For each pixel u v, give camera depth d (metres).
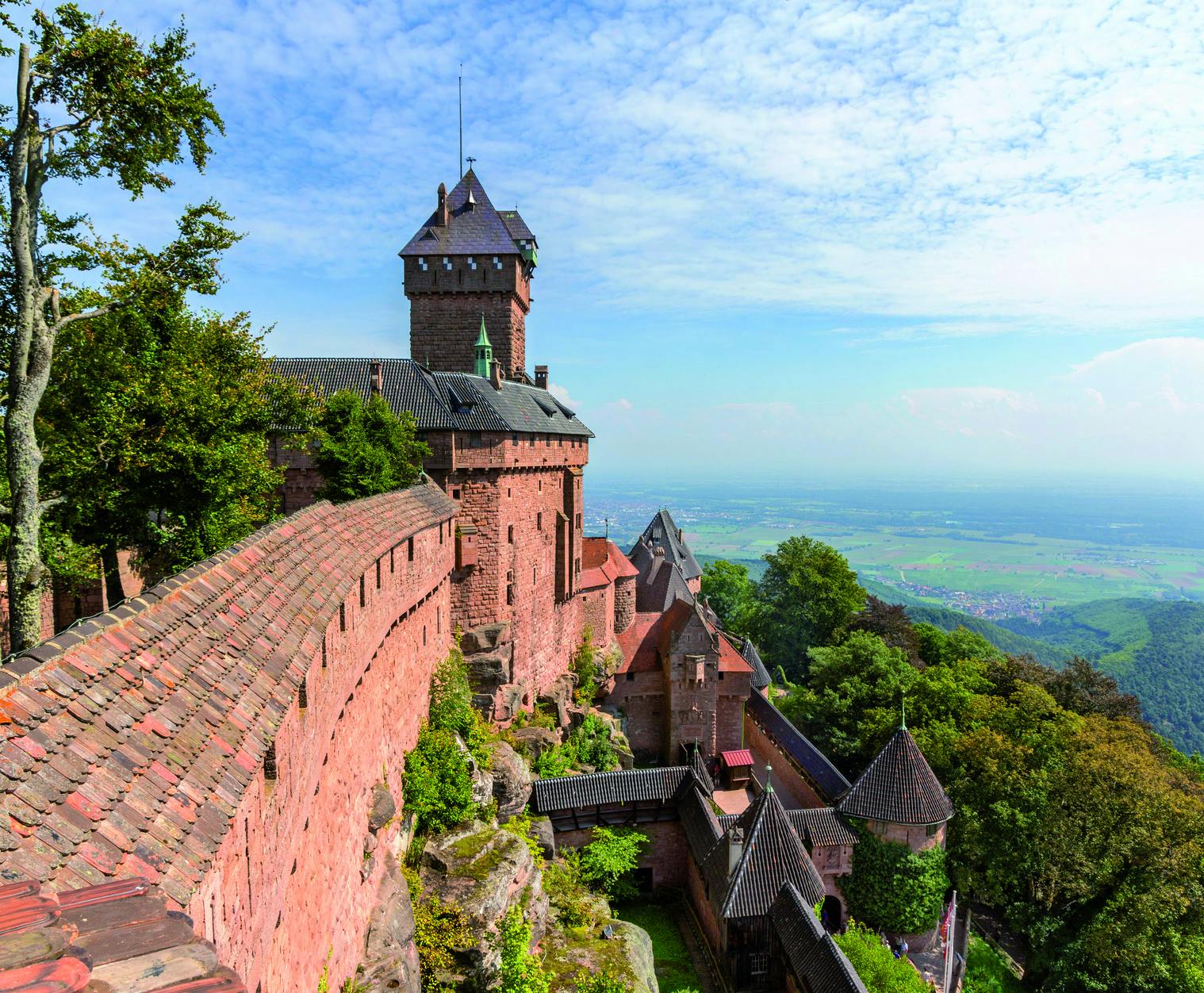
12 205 16.31
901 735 42.38
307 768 13.51
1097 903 42.75
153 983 4.20
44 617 27.31
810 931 31.55
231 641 11.03
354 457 32.09
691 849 41.81
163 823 7.11
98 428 21.88
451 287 56.25
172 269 23.11
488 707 41.03
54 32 16.30
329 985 15.91
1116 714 65.06
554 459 49.34
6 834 5.67
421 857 26.84
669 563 69.44
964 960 42.56
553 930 31.73
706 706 55.97
